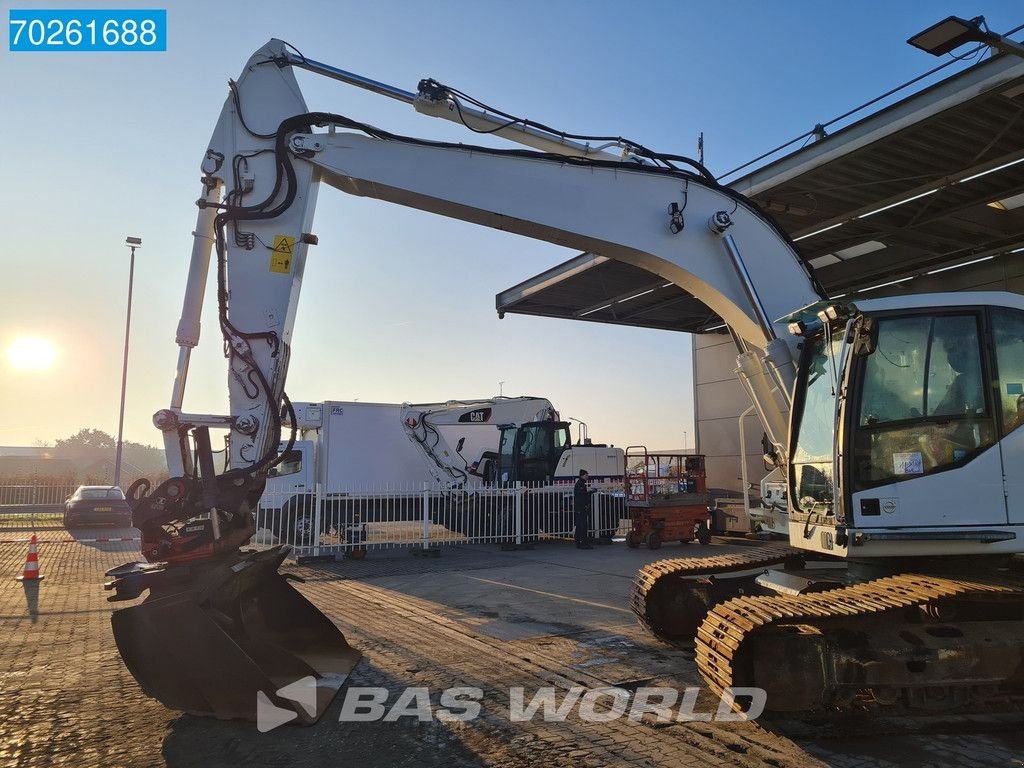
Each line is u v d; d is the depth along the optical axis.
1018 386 4.90
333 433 16.44
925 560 4.96
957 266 13.33
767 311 6.90
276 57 6.21
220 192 6.25
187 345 5.80
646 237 6.85
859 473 4.70
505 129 7.15
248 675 4.60
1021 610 4.75
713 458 18.78
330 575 11.41
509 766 3.98
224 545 5.21
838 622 4.43
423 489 14.57
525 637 6.94
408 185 6.36
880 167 9.97
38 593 9.60
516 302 16.47
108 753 4.17
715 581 6.69
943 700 4.56
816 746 4.27
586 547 15.04
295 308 5.98
